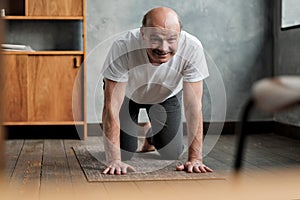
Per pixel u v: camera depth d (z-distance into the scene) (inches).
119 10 206.7
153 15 111.3
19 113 194.1
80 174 119.7
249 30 212.4
